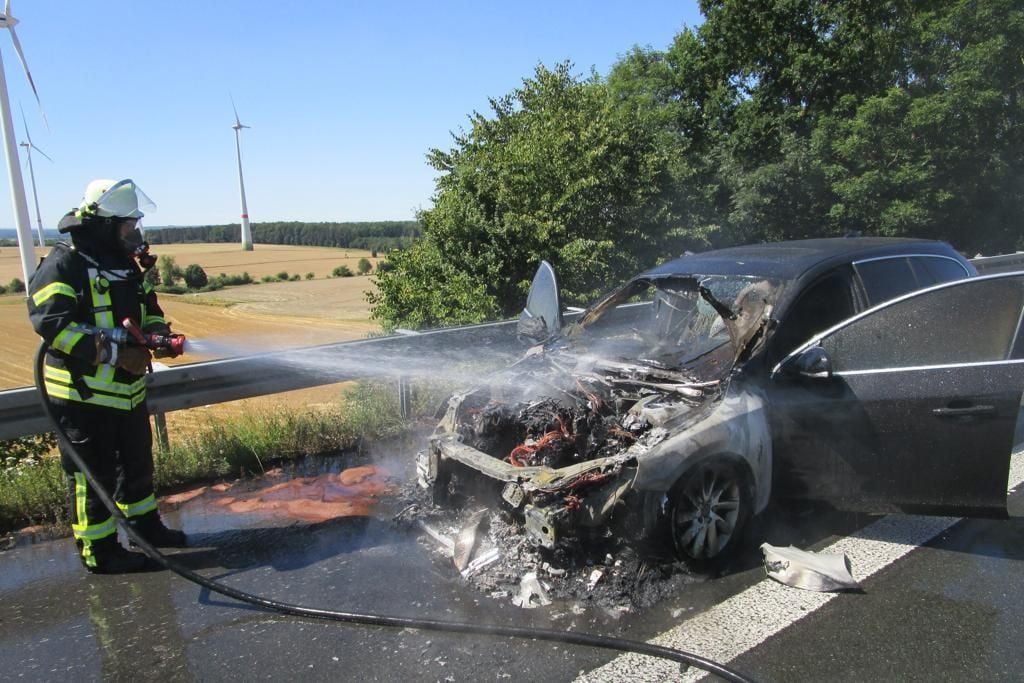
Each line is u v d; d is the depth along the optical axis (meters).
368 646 3.17
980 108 15.68
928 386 3.83
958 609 3.32
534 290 5.50
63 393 3.80
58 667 3.09
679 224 13.70
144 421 4.16
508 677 2.91
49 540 4.48
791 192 16.73
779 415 3.91
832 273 4.44
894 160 16.16
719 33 19.33
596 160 11.80
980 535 4.11
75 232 3.78
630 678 2.88
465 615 3.38
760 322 3.97
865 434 3.89
